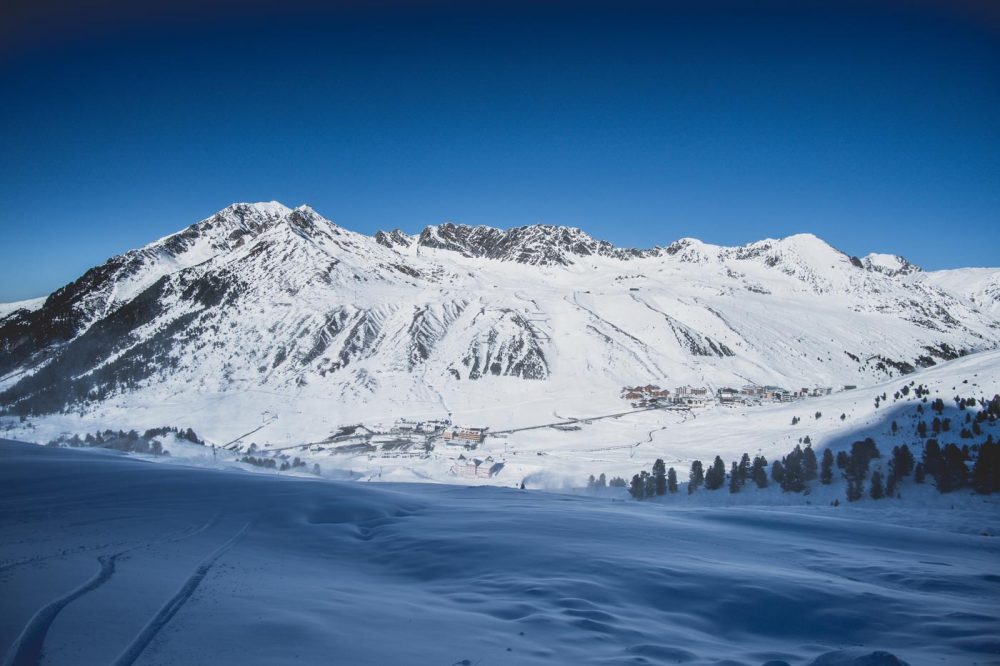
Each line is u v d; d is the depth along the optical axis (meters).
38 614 12.17
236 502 29.69
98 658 10.44
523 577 19.48
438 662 11.48
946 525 41.59
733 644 14.80
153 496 29.34
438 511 34.00
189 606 13.59
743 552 26.41
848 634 15.86
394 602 15.84
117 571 16.02
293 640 11.96
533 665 11.77
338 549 23.45
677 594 18.48
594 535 27.48
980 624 16.14
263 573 17.80
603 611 16.14
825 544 30.19
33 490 28.62
